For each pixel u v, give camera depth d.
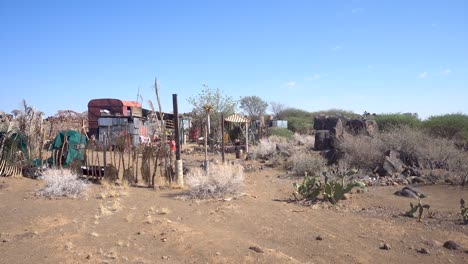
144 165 12.47
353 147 15.30
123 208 9.05
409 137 15.85
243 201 9.80
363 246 6.38
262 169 16.59
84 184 11.43
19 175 13.10
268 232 7.15
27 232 7.08
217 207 9.12
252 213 8.55
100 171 13.03
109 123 24.52
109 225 7.50
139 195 10.77
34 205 9.38
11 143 13.38
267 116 47.16
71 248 6.12
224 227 7.46
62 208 9.06
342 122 22.97
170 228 7.12
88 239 6.61
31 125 13.82
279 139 26.98
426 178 12.78
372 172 14.01
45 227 7.43
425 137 16.16
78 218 8.10
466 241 6.68
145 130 25.98
